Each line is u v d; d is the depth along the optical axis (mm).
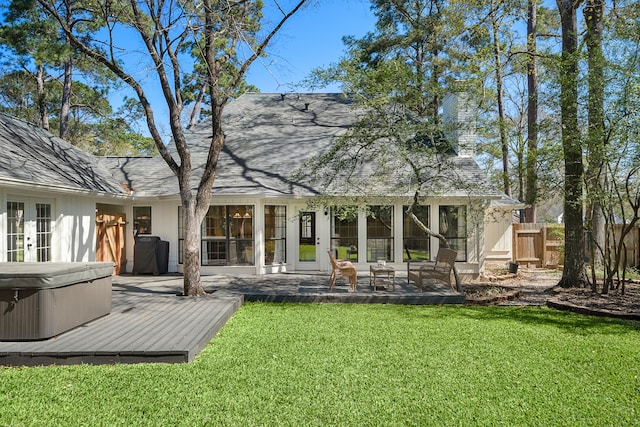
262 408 3449
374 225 11766
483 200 10930
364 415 3340
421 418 3297
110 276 6270
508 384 3988
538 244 14578
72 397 3635
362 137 8555
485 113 10734
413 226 11703
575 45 9336
